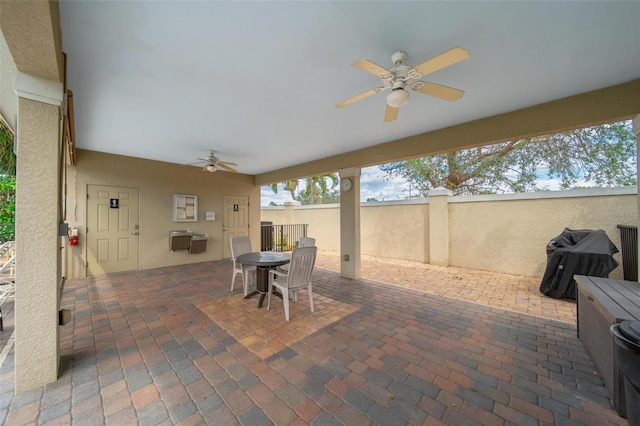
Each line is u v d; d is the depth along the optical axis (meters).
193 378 2.05
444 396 1.86
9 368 2.19
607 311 1.77
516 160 7.96
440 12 1.67
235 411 1.71
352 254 5.33
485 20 1.74
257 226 8.08
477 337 2.77
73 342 2.60
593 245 3.85
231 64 2.26
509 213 5.70
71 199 5.05
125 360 2.29
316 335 2.79
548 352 2.46
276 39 1.94
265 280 3.88
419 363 2.28
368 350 2.49
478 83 2.58
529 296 4.18
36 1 1.18
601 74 2.43
